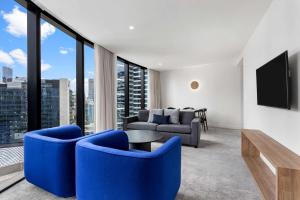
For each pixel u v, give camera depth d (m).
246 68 4.30
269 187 2.02
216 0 2.43
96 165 1.46
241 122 6.13
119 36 3.75
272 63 2.30
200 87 6.93
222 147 3.87
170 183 1.58
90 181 1.51
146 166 1.31
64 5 2.55
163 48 4.60
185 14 2.81
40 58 2.78
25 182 2.26
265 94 2.58
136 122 4.88
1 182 2.23
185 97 7.27
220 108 6.55
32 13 2.70
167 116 4.69
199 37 3.81
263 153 1.83
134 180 1.33
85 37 3.85
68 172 1.86
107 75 4.66
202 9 2.66
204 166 2.81
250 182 2.29
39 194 1.98
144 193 1.31
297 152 1.82
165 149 1.51
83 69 3.96
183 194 2.01
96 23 3.13
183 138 3.99
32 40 2.71
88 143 1.62
